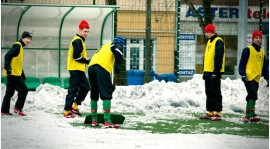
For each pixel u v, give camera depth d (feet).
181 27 199.11
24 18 154.51
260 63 91.66
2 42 153.17
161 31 179.52
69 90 93.50
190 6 198.29
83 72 94.73
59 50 156.56
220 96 94.53
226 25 196.75
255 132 80.43
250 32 209.46
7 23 153.28
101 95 81.87
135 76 171.01
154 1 186.91
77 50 92.32
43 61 156.56
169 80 169.68
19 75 94.53
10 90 95.55
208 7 190.90
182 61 181.88
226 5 197.57
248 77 91.15
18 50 93.25
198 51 184.65
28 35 95.14
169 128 82.84
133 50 177.68
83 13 154.81
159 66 174.50
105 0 179.93
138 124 86.84
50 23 155.84
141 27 179.83
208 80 94.89
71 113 94.27
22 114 95.09
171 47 176.96
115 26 173.06
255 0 215.31
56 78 149.79
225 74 184.14
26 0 182.91
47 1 184.96
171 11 184.65
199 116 99.76
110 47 82.43
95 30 155.63
